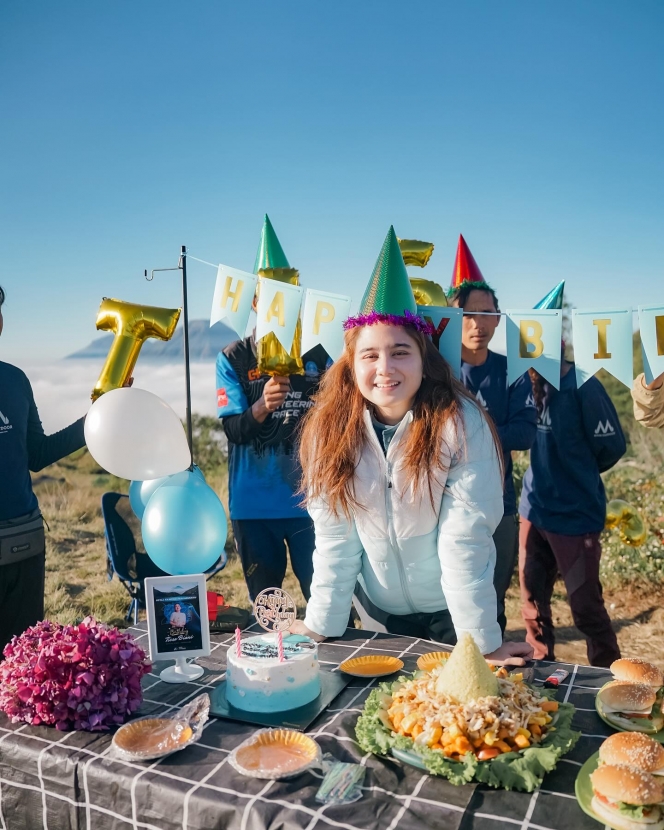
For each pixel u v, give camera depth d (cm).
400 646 210
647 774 123
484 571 196
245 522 332
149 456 228
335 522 214
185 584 197
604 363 223
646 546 559
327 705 171
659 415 232
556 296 268
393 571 215
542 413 342
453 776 133
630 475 788
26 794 152
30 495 291
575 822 124
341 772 138
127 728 157
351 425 204
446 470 196
